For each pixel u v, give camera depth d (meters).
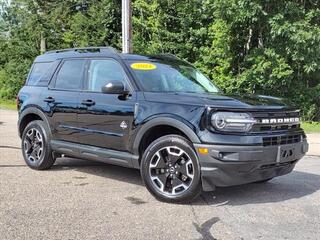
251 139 5.62
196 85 6.98
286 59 18.00
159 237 4.85
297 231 5.09
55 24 27.02
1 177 7.36
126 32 13.41
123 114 6.47
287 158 6.01
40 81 8.09
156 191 6.08
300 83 18.91
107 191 6.61
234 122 5.62
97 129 6.83
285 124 6.10
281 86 18.80
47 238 4.77
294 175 8.06
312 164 9.32
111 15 23.88
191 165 5.82
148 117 6.15
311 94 18.94
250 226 5.24
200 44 20.78
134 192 6.58
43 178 7.35
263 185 7.16
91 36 24.41
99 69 7.12
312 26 17.58
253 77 18.31
